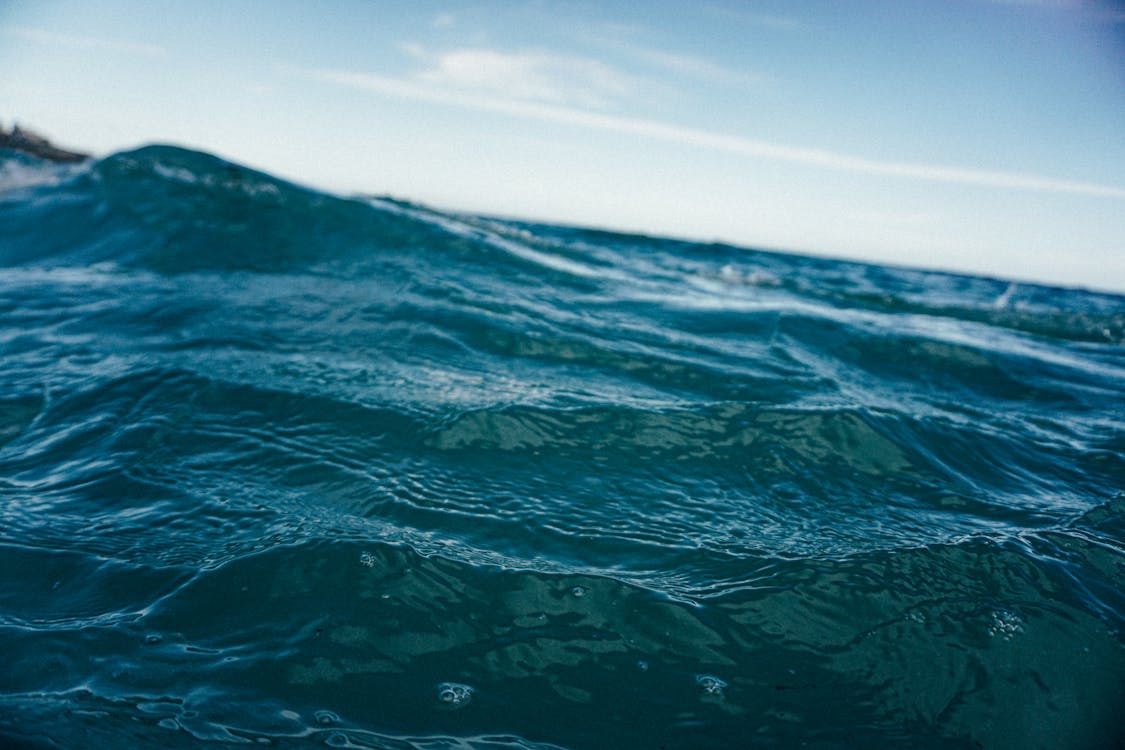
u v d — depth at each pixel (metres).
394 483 2.27
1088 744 1.41
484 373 3.36
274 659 1.47
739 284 7.88
